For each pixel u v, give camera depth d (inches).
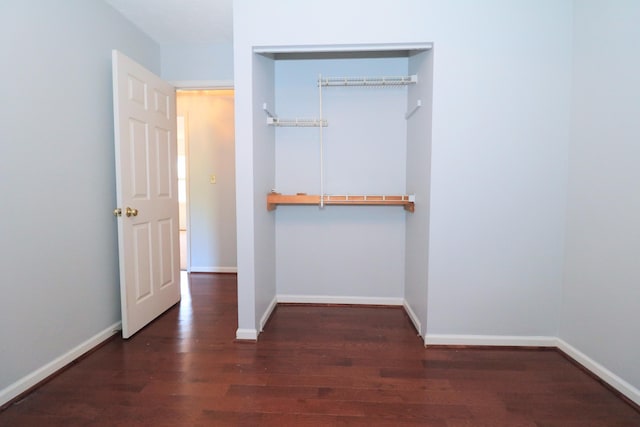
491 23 77.4
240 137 84.4
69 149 76.0
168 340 88.1
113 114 90.3
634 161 61.6
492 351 82.0
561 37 77.0
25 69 65.1
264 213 97.2
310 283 115.2
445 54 78.3
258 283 90.7
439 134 79.7
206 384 68.2
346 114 110.0
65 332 74.8
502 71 78.0
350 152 110.7
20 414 59.3
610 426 57.0
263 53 91.4
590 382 69.3
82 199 80.0
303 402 62.7
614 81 65.6
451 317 83.5
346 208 112.3
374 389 66.7
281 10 81.4
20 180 64.2
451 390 66.4
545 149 79.0
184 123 158.7
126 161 87.4
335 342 86.7
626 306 63.7
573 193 76.9
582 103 74.0
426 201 84.2
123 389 66.5
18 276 64.0
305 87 109.7
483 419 58.5
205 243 161.3
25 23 65.0
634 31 61.2
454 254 82.0
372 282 113.5
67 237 75.5
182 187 261.6
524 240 81.0
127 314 88.3
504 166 79.7
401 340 87.8
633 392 62.3
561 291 81.0
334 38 80.7
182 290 132.5
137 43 101.7
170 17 96.1
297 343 86.2
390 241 112.1
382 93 108.7
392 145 109.6
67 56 75.3
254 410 60.5
